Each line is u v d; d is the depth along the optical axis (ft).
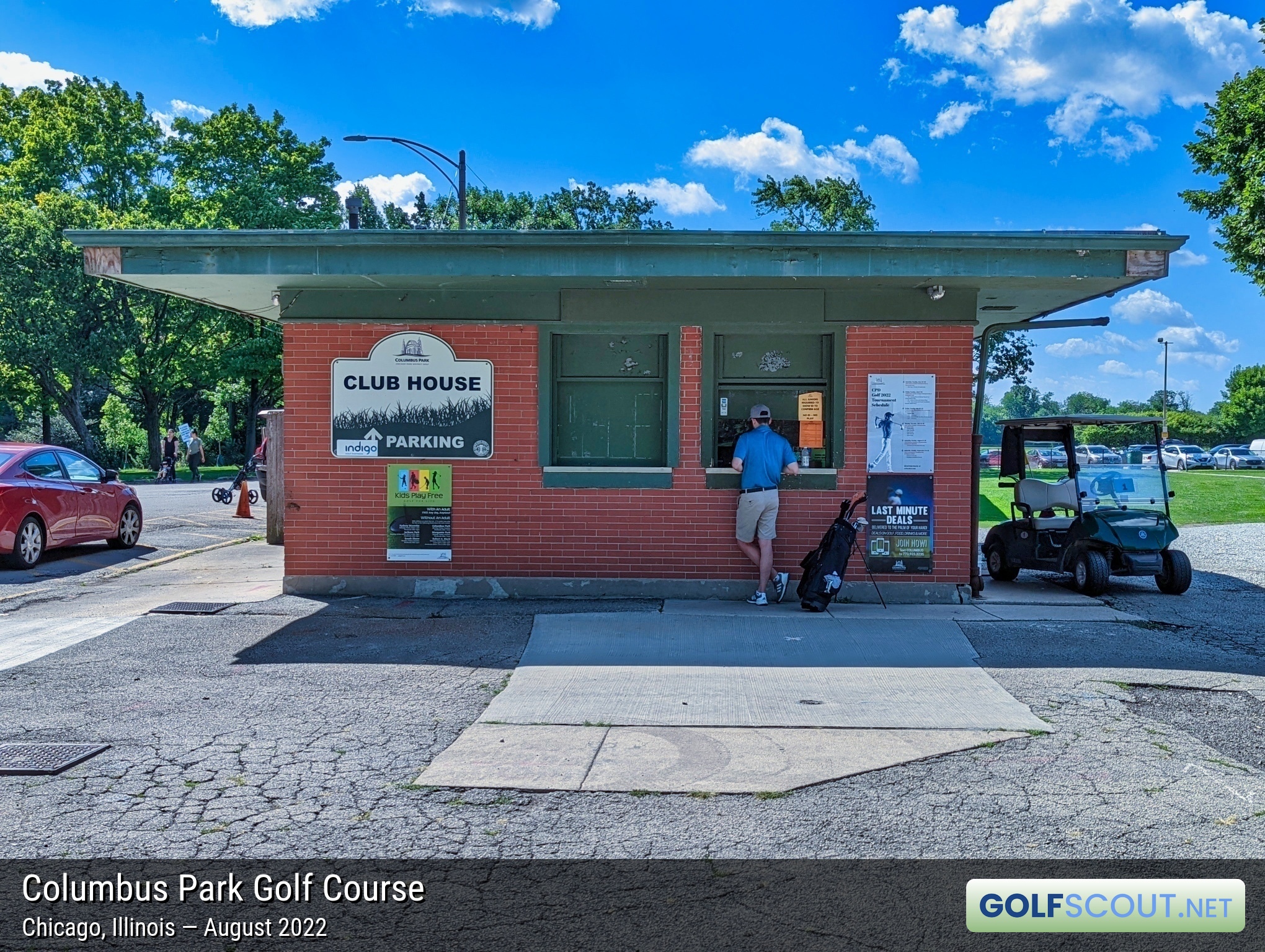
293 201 154.40
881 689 22.33
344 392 33.65
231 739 18.93
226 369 151.33
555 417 34.01
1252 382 290.15
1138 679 23.18
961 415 32.73
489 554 33.71
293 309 33.53
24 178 152.87
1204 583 39.37
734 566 33.35
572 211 182.70
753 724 19.79
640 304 33.14
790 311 32.91
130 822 15.06
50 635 28.07
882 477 32.91
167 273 30.14
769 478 31.71
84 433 145.89
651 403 33.94
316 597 33.60
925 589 32.83
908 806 15.64
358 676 23.53
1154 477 38.45
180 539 53.83
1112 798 15.90
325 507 33.94
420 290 33.42
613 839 14.46
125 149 158.61
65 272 134.82
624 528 33.45
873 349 32.86
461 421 33.58
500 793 16.26
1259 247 75.56
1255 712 20.70
